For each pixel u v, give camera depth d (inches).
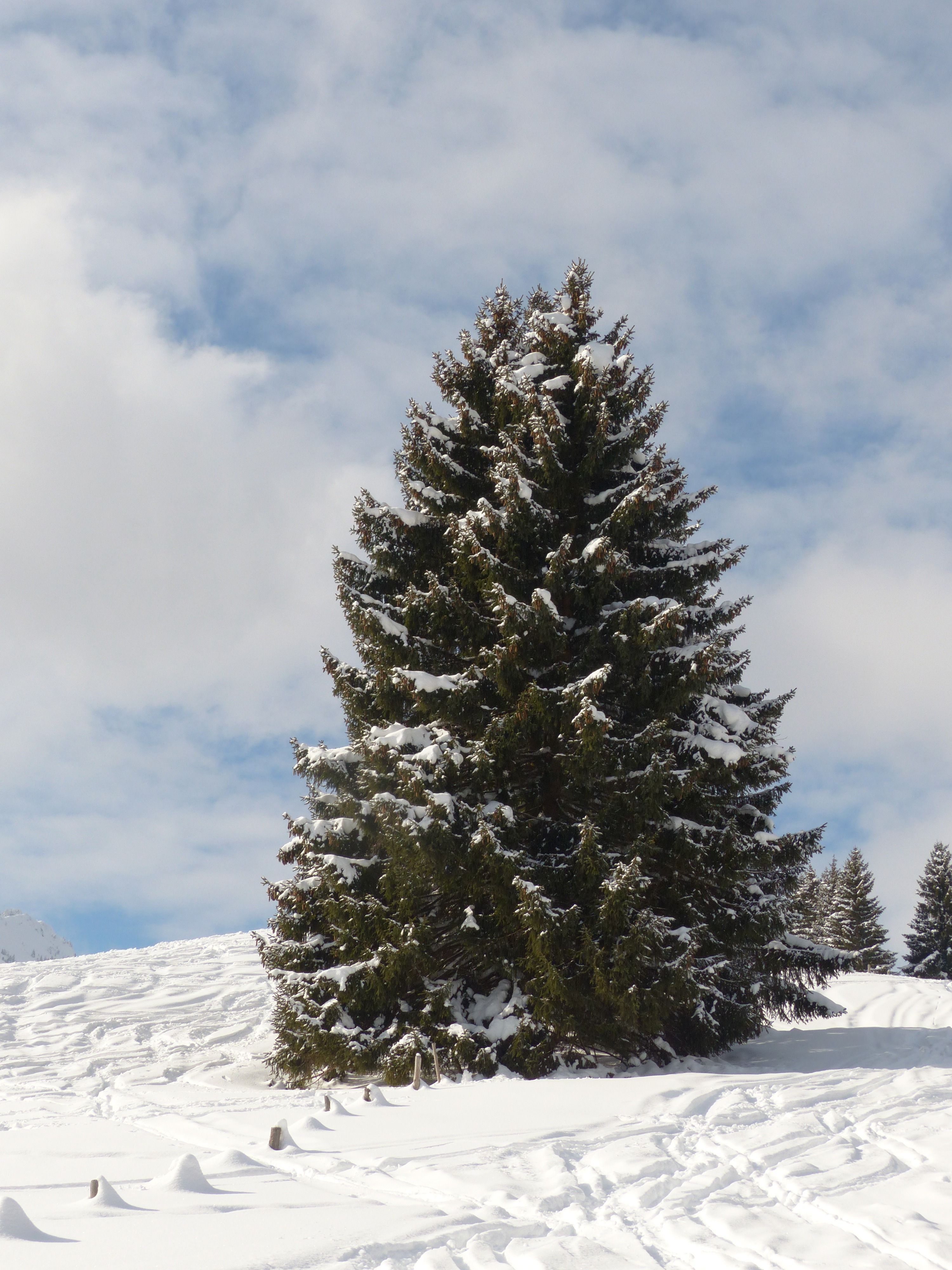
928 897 2103.8
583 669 553.3
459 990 519.2
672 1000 471.8
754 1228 211.3
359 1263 180.7
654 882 522.3
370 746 533.3
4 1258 177.9
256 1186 253.8
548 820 539.8
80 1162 304.5
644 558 619.8
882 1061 525.7
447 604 561.9
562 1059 491.5
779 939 549.6
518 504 568.1
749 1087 396.2
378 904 506.9
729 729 566.9
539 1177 257.4
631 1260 193.2
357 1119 363.3
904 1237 202.2
